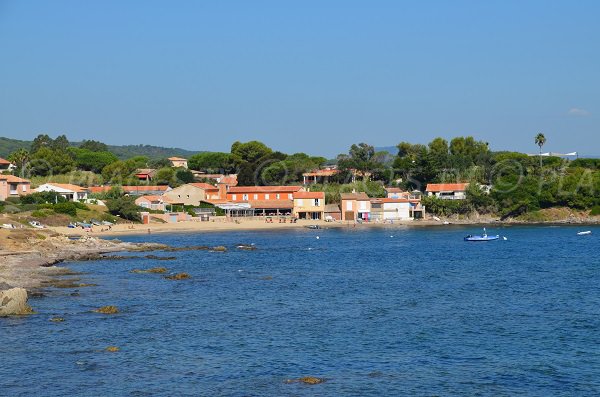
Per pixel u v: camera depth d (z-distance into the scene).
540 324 69.56
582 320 71.19
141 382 50.88
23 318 71.12
